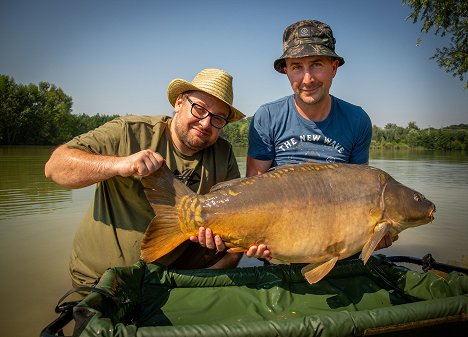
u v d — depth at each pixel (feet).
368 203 3.46
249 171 4.88
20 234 6.68
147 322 3.09
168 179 3.31
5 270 5.11
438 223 7.86
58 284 4.71
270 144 4.73
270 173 3.43
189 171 4.09
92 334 2.27
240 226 3.25
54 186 12.20
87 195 10.51
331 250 3.39
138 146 3.97
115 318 2.70
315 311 3.29
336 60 4.34
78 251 4.00
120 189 3.91
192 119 3.86
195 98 3.85
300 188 3.34
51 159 3.53
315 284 3.62
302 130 4.56
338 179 3.46
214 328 2.43
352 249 3.46
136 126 4.01
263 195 3.28
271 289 3.48
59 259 5.54
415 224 3.64
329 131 4.52
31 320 3.84
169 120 4.22
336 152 4.55
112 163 3.26
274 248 3.33
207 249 4.31
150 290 3.43
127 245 3.89
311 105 4.36
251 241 3.31
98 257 3.91
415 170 19.60
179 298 3.37
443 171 18.93
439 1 14.20
